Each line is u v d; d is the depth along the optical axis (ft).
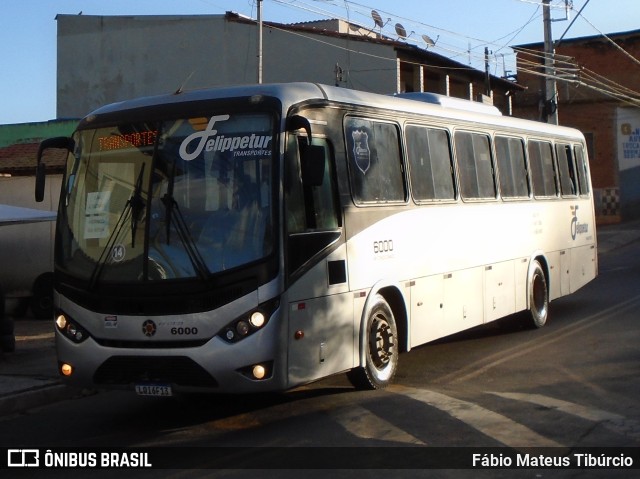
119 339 27.30
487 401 30.45
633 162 147.74
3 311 41.42
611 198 147.74
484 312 41.34
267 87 28.22
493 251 42.57
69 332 28.30
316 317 28.17
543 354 39.88
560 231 51.57
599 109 149.69
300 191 27.81
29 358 41.57
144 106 28.96
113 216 28.14
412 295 34.65
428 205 36.32
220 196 27.09
